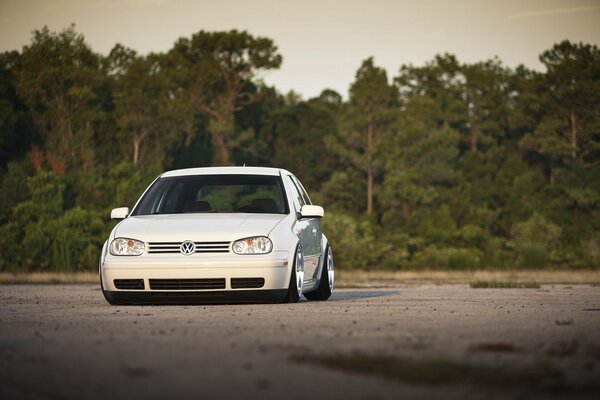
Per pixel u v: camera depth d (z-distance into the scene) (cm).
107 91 13950
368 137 14950
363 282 5000
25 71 12925
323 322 1309
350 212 13962
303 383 750
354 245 10569
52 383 764
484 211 13588
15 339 1078
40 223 8531
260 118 16400
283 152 15888
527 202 13912
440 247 11962
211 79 14762
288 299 1808
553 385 739
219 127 14700
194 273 1722
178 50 15175
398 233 12244
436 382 752
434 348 971
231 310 1593
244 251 1747
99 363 869
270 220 1833
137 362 871
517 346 990
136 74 13625
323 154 15838
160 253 1747
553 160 15588
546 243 12019
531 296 2405
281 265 1759
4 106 12694
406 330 1184
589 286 3859
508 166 15062
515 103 16850
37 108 13112
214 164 14700
